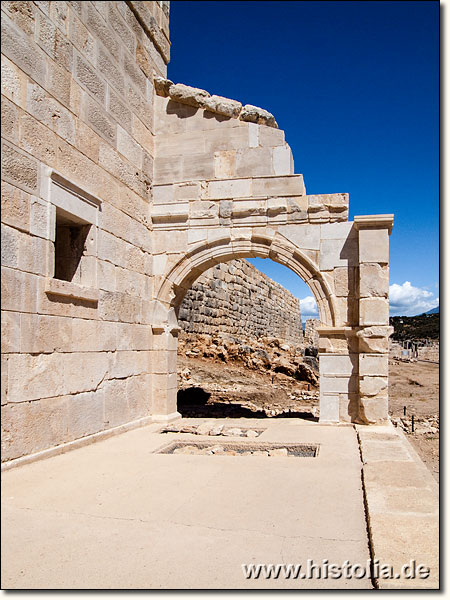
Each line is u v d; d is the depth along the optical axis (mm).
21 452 5715
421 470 5484
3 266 5422
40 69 6223
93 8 7684
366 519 4102
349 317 9125
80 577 3125
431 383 22844
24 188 5824
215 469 5773
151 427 8875
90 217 7422
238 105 9875
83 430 7086
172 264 9836
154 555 3441
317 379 18453
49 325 6266
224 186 9812
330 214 9352
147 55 9914
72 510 4336
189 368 16766
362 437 7527
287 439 7633
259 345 22578
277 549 3529
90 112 7523
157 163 10141
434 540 3439
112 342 8070
